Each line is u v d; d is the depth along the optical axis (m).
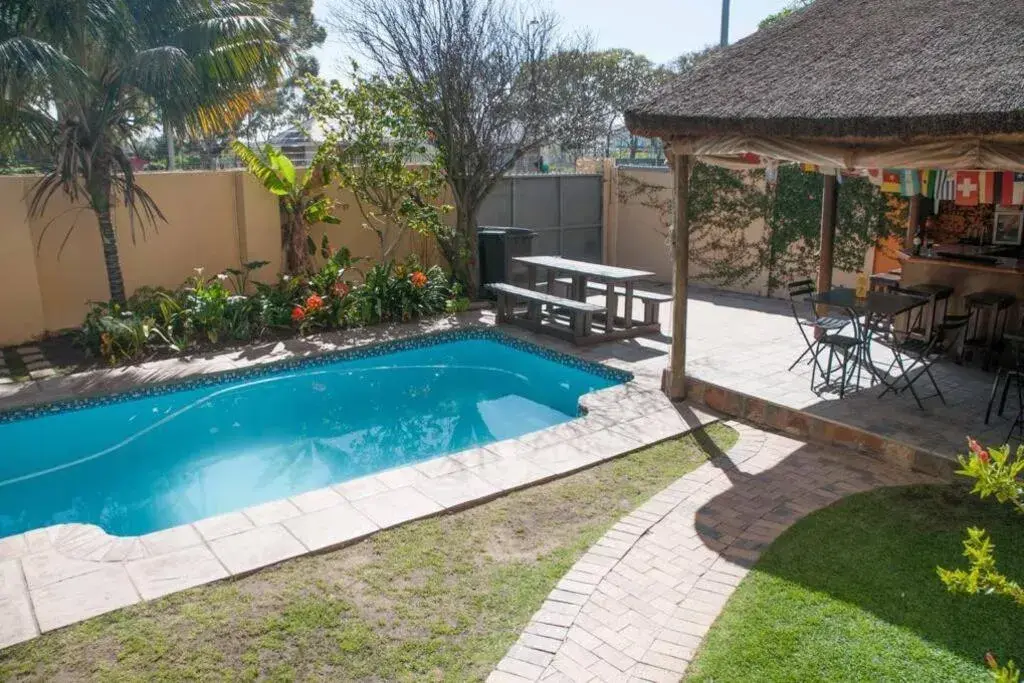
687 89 6.51
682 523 4.79
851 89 5.46
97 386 7.66
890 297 6.90
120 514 6.00
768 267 12.36
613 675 3.36
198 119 8.92
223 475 6.68
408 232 12.33
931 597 3.88
